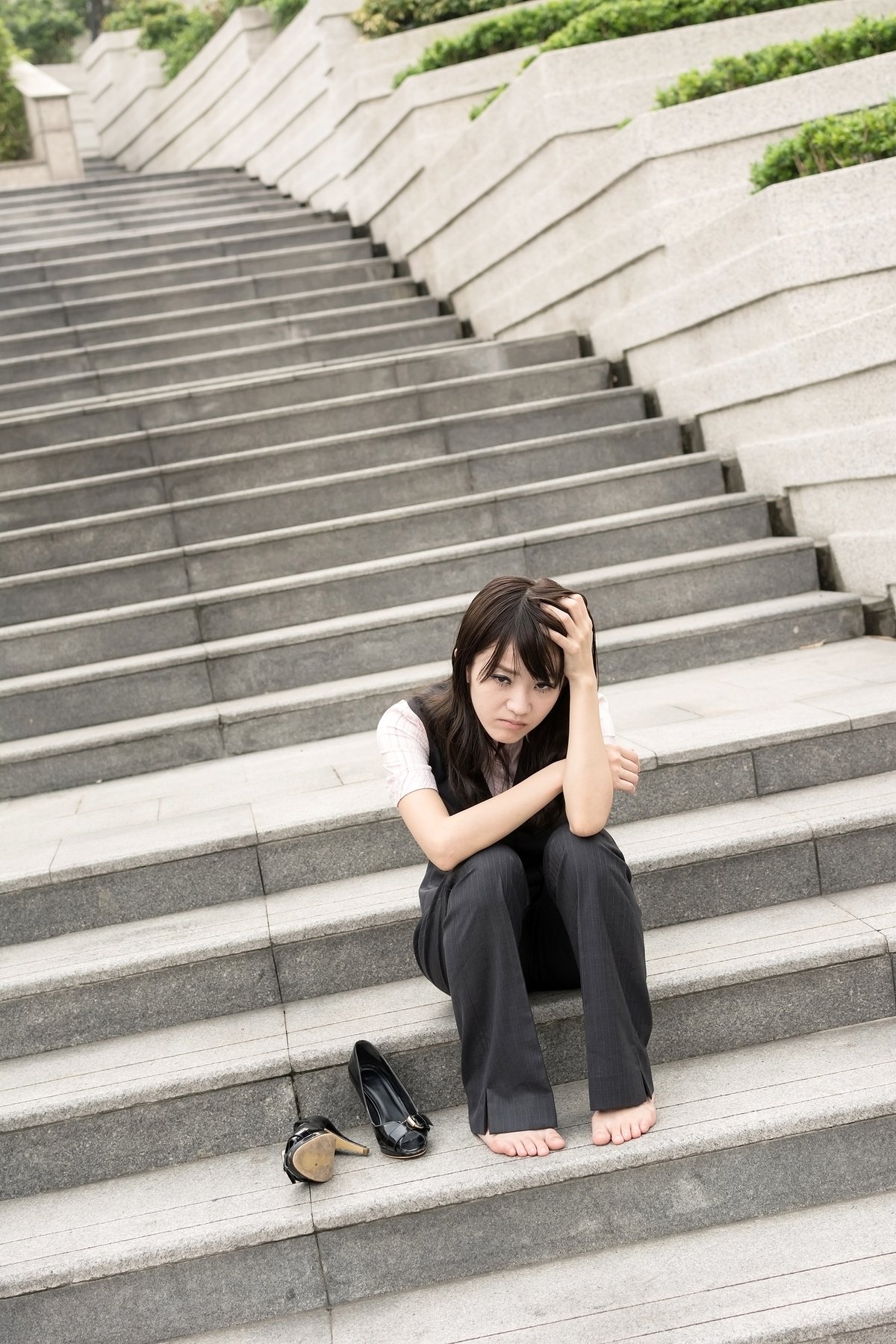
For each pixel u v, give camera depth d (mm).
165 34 13141
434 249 7789
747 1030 2637
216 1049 2623
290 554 4926
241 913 2975
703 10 6223
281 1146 2561
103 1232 2318
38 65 15867
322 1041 2584
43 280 8297
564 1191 2305
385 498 5277
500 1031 2318
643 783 3170
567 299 6410
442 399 5965
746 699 3658
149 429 6137
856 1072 2465
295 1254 2279
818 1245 2240
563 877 2324
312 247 8508
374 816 3109
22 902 3018
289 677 4359
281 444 5848
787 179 4836
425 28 8336
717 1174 2338
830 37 5488
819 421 4547
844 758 3242
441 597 4727
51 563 5059
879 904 2838
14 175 12242
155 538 5129
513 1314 2170
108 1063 2641
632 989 2371
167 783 3816
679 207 5309
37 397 6688
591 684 2354
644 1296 2164
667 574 4535
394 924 2820
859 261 4512
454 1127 2500
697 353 5328
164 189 10688
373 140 8336
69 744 3977
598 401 5715
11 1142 2486
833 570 4609
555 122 6004
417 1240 2297
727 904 2912
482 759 2461
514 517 5047
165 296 7840
